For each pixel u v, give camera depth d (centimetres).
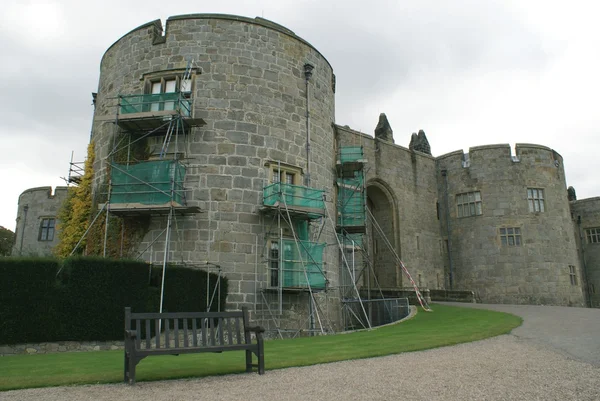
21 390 756
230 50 2061
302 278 1939
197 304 1697
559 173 3453
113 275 1537
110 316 1507
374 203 3338
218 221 1888
